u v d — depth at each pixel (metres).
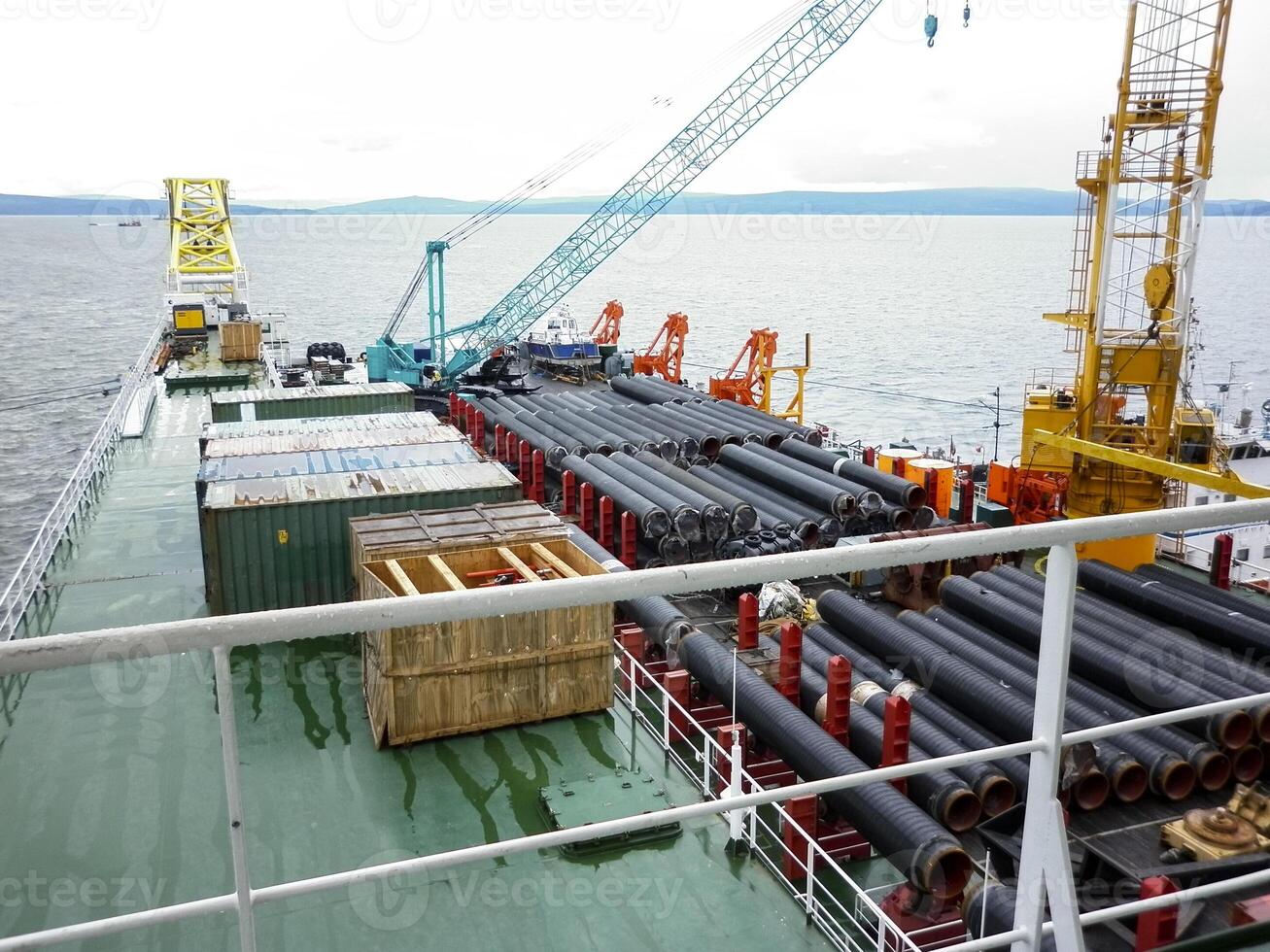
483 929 10.21
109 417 38.19
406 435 27.88
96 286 197.75
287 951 9.96
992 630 21.77
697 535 27.78
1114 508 32.22
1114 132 30.81
